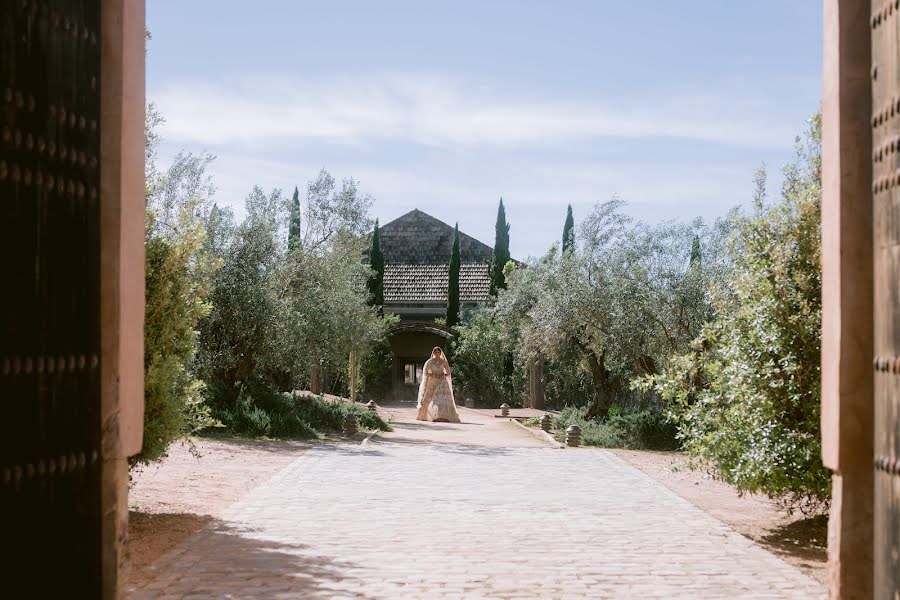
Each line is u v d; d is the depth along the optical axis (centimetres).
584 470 1530
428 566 780
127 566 550
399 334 4588
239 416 2011
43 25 474
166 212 2000
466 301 4738
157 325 998
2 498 445
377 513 1055
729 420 986
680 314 2097
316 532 933
